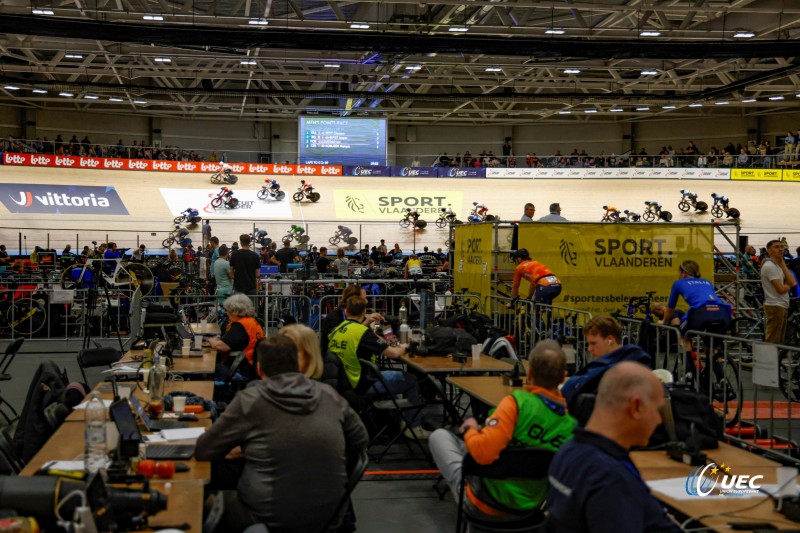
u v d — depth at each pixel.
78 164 35.03
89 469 3.24
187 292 16.80
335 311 8.12
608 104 34.84
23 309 14.37
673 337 9.45
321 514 3.50
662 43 16.23
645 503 2.33
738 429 5.85
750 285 14.11
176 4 26.97
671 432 3.94
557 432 3.72
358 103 37.38
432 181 37.34
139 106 39.22
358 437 3.87
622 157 38.19
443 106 39.78
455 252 13.05
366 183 36.69
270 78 31.23
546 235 10.40
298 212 33.59
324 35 15.58
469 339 7.59
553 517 2.43
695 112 40.47
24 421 5.29
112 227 30.88
